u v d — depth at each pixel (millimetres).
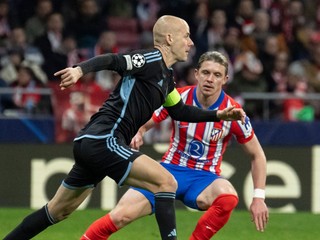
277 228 27094
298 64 42188
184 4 43938
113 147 16609
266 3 45469
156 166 16594
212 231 18578
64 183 17312
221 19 42781
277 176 32688
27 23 42500
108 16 46719
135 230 26016
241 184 32250
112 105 16891
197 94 19750
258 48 41500
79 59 40188
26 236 17594
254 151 19406
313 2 47188
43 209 17547
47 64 39156
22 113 35188
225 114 17344
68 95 34250
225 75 19391
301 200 32625
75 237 24469
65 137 34281
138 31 46688
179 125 19625
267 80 39344
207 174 19516
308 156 32656
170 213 16562
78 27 43031
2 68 40375
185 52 17500
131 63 16594
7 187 32531
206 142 19562
